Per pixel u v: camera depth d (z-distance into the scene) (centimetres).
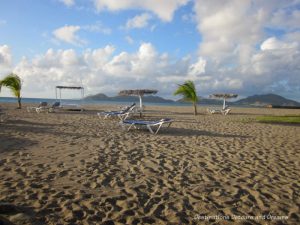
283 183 460
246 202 381
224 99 2406
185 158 614
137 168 529
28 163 540
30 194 384
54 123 1216
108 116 1570
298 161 606
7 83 2175
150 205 363
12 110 2027
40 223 305
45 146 705
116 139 832
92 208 348
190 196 397
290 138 910
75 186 422
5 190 395
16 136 841
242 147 748
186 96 1992
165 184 444
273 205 373
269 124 1317
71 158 588
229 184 450
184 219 328
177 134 965
